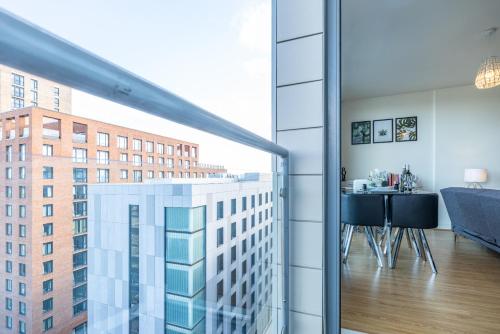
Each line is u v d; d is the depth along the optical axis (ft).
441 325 4.90
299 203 3.91
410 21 8.64
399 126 15.88
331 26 3.83
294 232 3.94
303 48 3.91
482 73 10.22
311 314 3.87
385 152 16.21
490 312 5.36
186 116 1.71
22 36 0.84
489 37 9.52
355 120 17.07
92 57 1.07
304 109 3.89
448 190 10.31
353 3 7.79
